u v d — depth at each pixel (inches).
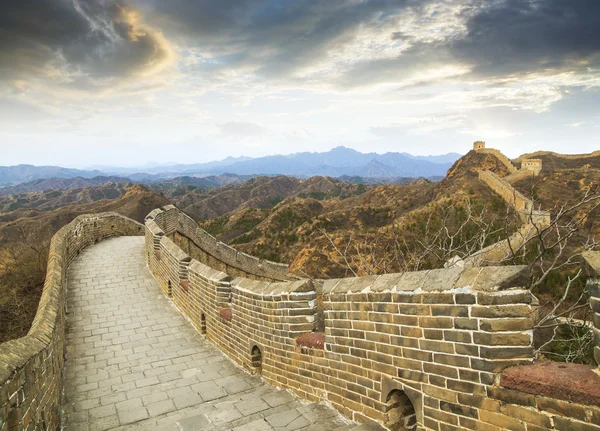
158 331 384.2
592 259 111.8
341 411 195.9
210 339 359.9
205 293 366.9
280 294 245.3
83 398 254.4
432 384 147.7
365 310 178.9
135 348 344.5
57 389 231.9
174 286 458.0
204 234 802.2
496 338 129.9
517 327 128.0
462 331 138.2
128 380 281.7
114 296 476.7
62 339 312.5
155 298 474.6
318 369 212.5
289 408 217.5
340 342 195.2
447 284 143.3
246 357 291.1
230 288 324.8
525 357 127.3
